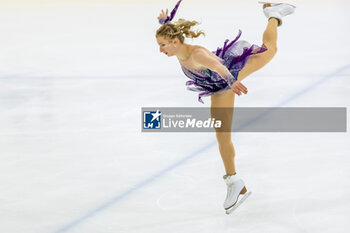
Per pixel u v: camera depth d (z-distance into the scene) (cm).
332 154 1366
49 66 2384
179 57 1140
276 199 1136
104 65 2389
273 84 1995
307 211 1075
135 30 3266
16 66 2384
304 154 1370
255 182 1221
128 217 1081
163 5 4216
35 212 1106
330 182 1205
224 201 1134
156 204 1140
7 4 4372
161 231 1020
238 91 1002
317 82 2003
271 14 1291
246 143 1457
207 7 4006
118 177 1277
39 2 4484
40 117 1698
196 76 1140
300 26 3238
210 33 3012
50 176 1283
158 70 2275
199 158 1384
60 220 1070
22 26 3422
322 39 2830
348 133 1509
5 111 1753
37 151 1432
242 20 3422
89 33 3189
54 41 2955
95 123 1652
